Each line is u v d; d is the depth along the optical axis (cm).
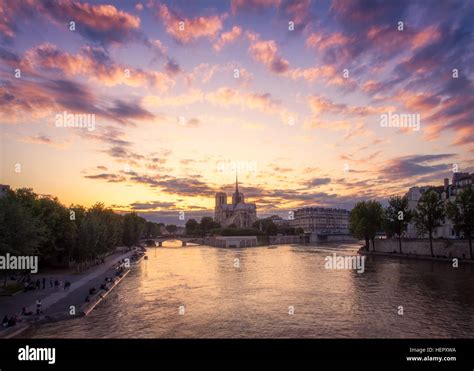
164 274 10425
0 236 6156
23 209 6831
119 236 16938
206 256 17025
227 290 7719
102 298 6769
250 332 4819
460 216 10756
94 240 10188
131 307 6181
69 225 10506
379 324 5062
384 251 15338
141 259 15125
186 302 6562
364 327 4950
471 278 8181
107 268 10988
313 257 15450
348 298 6644
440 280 8062
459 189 13175
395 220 14238
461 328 4828
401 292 6994
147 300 6744
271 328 4978
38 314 5344
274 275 9862
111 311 5903
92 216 12262
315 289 7606
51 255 10794
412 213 13938
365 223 15900
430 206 12281
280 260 14300
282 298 6788
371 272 9706
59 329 4950
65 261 11262
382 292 7069
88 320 5384
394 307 5922
